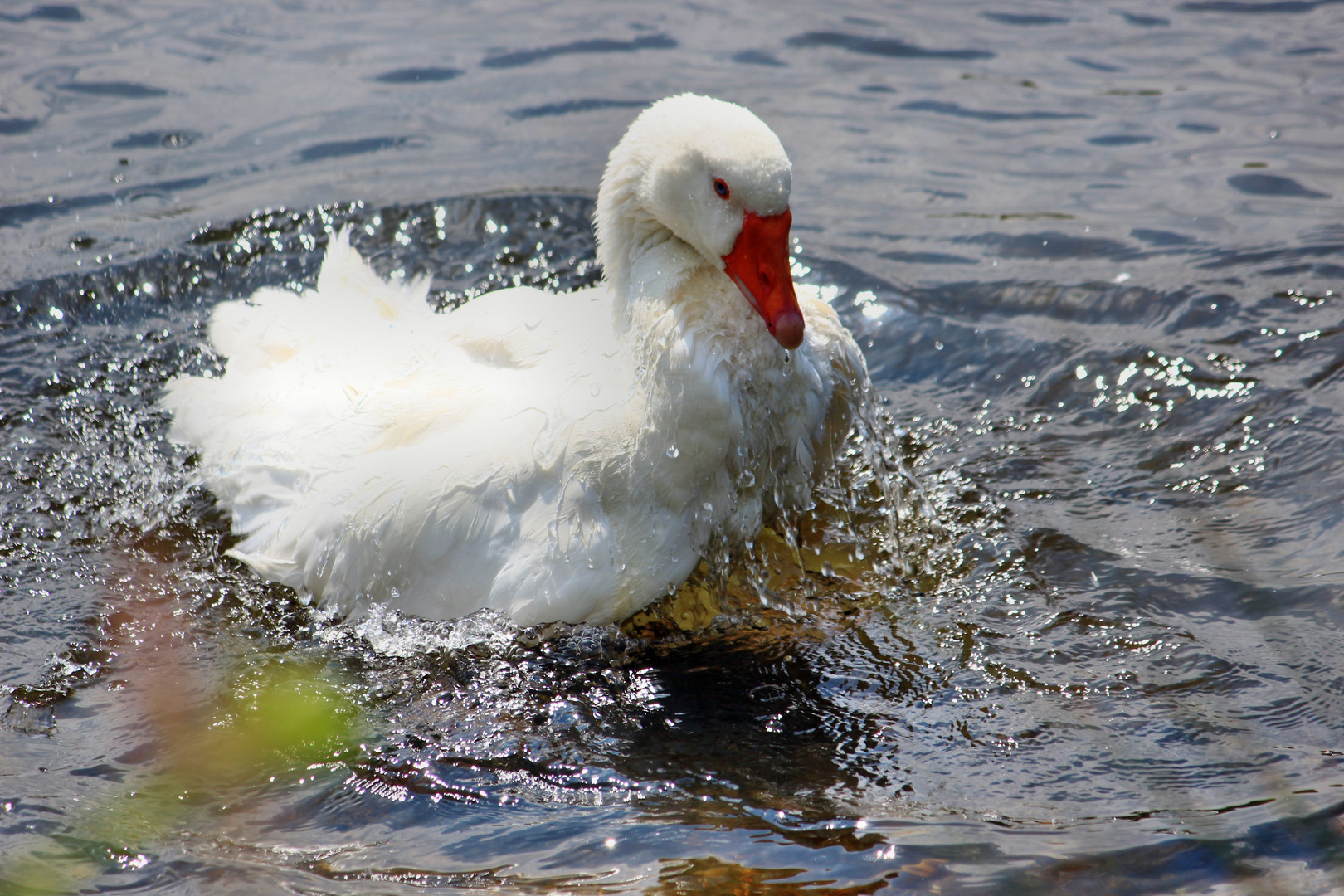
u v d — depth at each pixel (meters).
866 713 6.98
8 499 9.36
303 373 9.28
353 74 17.02
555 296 8.87
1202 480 9.03
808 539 8.74
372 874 5.76
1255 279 11.52
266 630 8.09
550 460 7.71
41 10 18.64
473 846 5.96
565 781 6.50
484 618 7.81
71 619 8.10
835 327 8.35
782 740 6.79
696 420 7.62
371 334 9.48
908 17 19.70
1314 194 13.24
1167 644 7.35
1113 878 5.55
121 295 11.97
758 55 17.98
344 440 8.48
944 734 6.73
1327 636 7.22
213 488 9.32
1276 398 9.77
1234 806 5.98
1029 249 12.52
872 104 16.28
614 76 17.05
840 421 8.61
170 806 6.30
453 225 13.30
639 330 7.87
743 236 7.62
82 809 6.24
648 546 7.82
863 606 8.05
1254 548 8.18
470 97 16.38
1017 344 11.03
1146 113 15.79
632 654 7.69
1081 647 7.41
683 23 19.27
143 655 7.77
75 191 13.55
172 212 13.27
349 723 7.08
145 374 11.04
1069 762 6.43
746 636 7.80
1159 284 11.54
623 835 6.01
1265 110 15.69
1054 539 8.52
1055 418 10.10
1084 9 20.02
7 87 15.95
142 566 8.73
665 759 6.67
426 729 7.00
